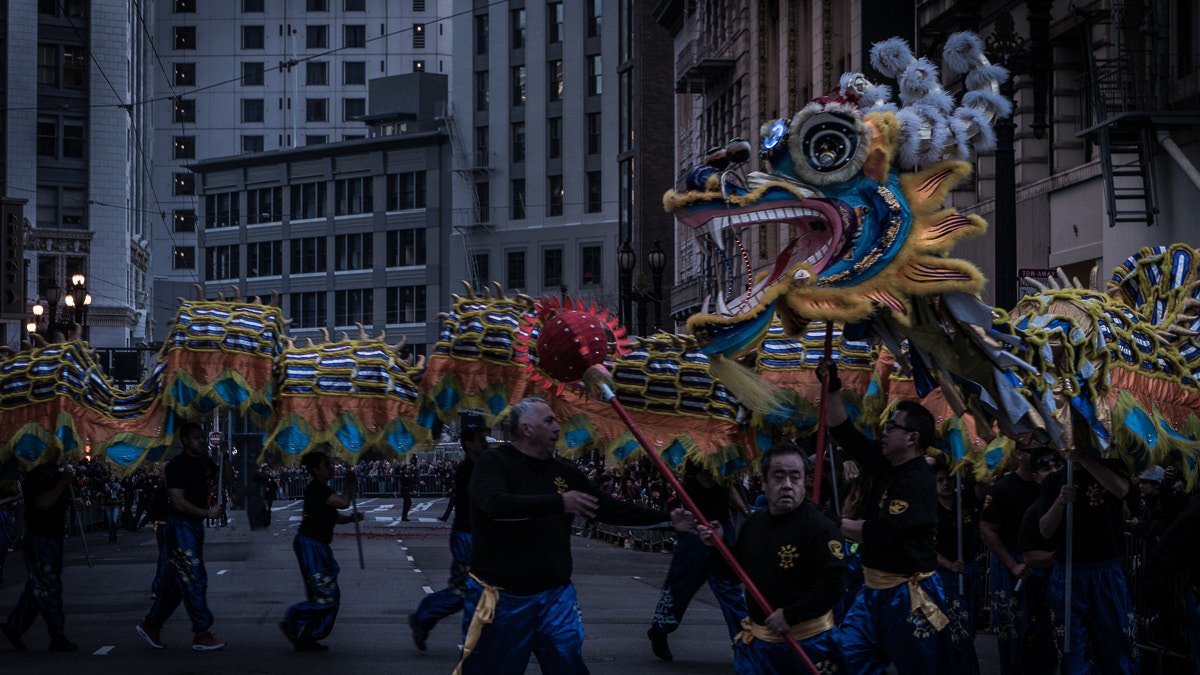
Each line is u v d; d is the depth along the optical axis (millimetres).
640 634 13023
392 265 84688
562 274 77938
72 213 63062
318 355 10898
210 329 10688
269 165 90125
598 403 10656
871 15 30422
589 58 77375
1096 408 7762
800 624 6234
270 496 35125
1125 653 8000
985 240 24719
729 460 10547
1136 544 10430
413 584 19062
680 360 10719
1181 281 9414
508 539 6730
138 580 20031
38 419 10758
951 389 7211
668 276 59156
